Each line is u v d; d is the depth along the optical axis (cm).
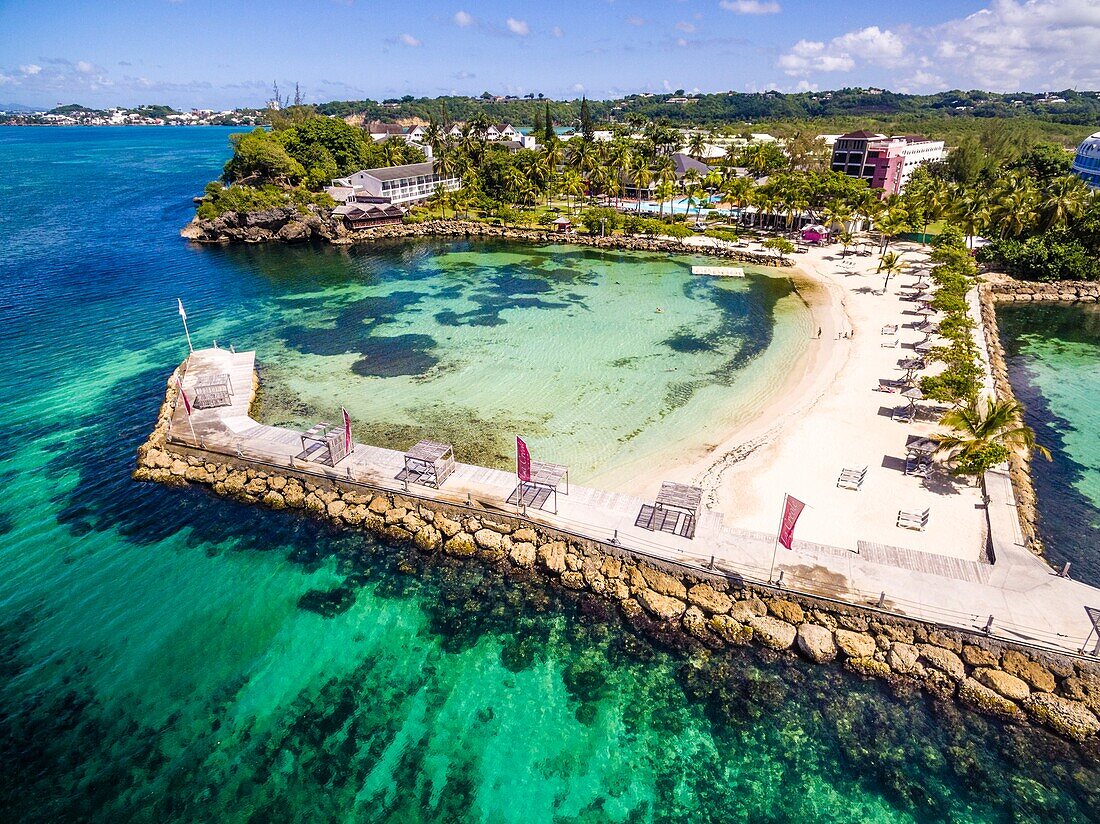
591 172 13300
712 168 14875
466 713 2691
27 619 3150
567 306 7706
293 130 15038
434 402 5178
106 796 2355
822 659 2800
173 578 3434
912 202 11112
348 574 3466
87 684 2811
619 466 4188
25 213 13575
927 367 5512
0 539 3678
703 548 3319
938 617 2852
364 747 2550
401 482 3959
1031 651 2705
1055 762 2402
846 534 3441
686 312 7394
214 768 2461
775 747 2511
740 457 4222
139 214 13638
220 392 5038
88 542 3681
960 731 2519
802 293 8038
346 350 6353
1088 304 7712
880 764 2425
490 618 3155
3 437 4709
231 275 9250
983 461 3662
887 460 4141
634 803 2342
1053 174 13012
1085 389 5428
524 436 4612
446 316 7375
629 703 2711
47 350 6325
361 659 2952
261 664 2923
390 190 13300
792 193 10731
